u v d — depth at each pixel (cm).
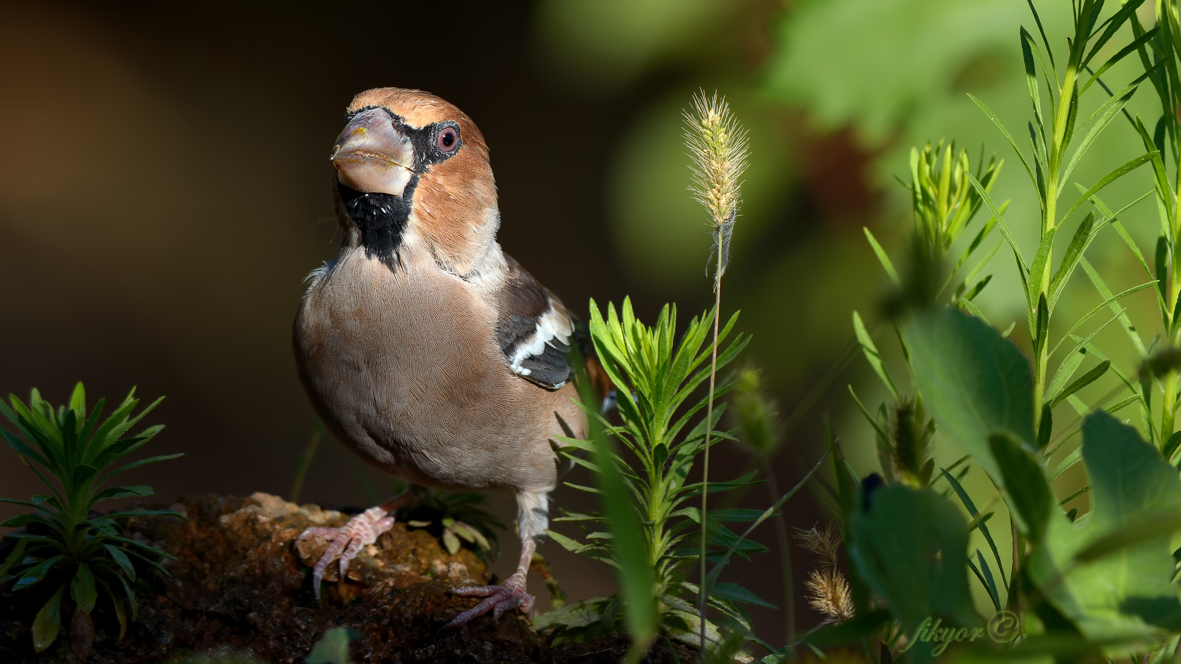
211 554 684
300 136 2688
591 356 966
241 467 1861
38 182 2373
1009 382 398
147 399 1958
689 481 1163
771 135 1209
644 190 1301
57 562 595
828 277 1180
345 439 819
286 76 2788
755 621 1491
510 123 2678
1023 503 379
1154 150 442
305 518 727
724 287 1254
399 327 779
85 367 1984
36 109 2536
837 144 1163
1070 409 794
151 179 2461
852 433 1053
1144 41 454
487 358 788
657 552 593
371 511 732
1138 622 366
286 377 2092
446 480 816
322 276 828
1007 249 864
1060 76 889
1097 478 389
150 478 1772
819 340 1178
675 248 1294
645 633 344
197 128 2631
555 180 2559
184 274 2255
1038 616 382
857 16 950
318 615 656
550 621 631
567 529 1669
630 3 1267
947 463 934
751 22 1224
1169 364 411
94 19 2778
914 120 925
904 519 381
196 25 2811
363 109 823
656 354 603
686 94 1287
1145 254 877
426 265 804
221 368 2067
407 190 802
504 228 2467
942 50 924
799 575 1572
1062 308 902
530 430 819
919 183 582
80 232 2277
